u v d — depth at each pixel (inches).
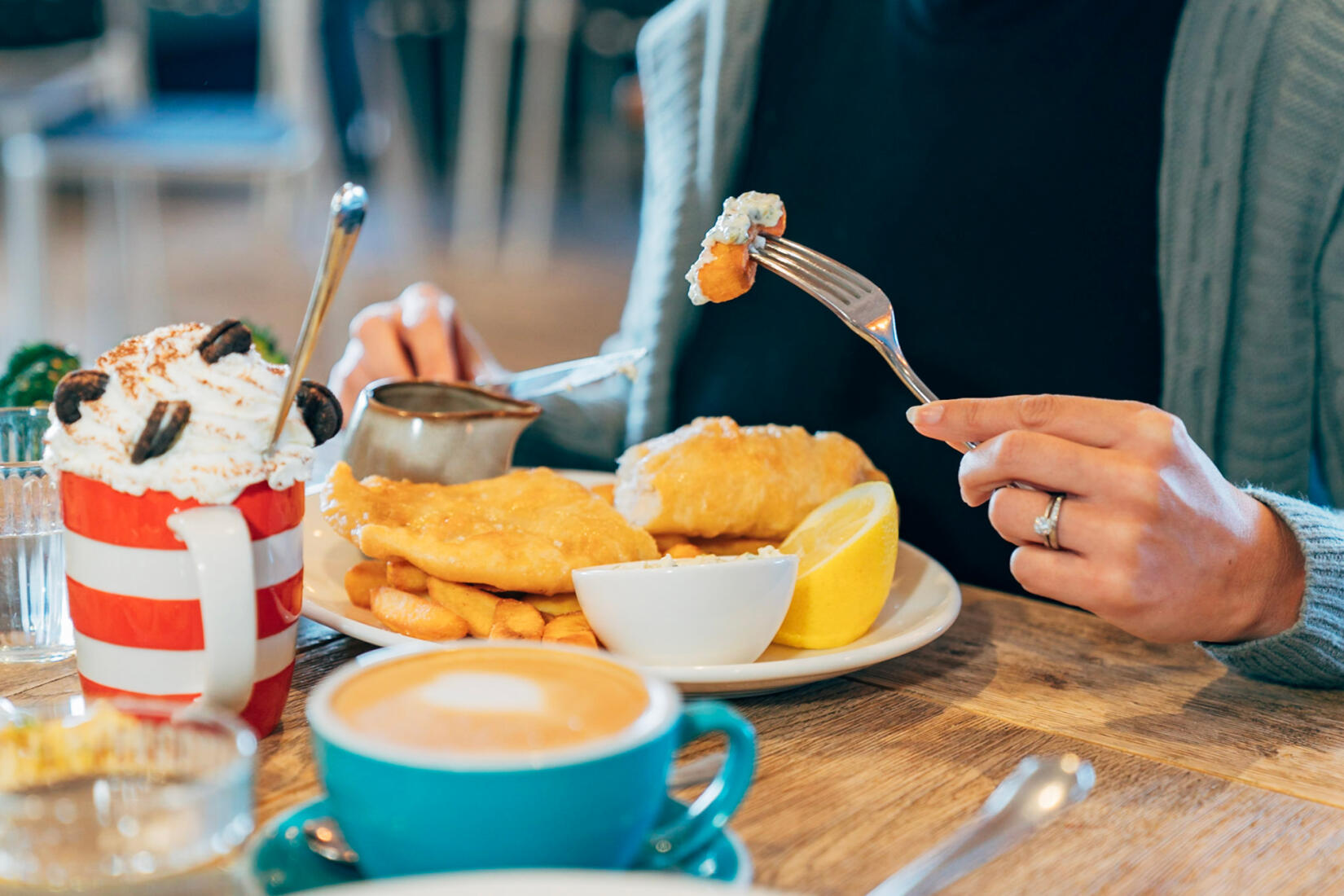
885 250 46.5
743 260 34.4
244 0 162.4
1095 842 27.8
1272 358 41.6
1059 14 44.1
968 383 45.3
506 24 196.1
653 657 31.0
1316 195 40.9
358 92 173.9
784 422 47.9
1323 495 43.7
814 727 30.8
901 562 37.3
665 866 25.5
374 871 24.9
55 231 221.6
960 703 31.9
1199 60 41.5
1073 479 31.3
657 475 35.0
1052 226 44.4
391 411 36.8
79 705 26.0
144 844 24.2
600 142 241.6
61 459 28.1
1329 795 29.3
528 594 33.0
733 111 47.7
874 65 47.3
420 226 213.2
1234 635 32.9
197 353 28.4
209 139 113.1
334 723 24.5
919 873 24.9
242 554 27.3
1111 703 32.2
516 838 24.1
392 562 32.7
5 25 109.7
